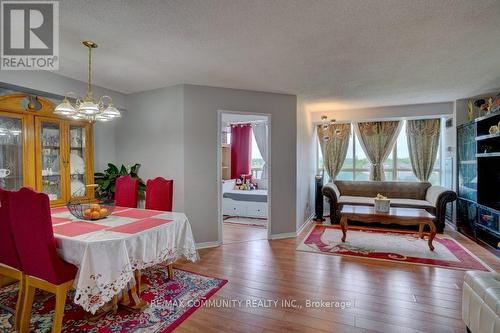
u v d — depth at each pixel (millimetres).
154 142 4020
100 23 2080
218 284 2680
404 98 4633
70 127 3467
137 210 2900
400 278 2795
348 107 5406
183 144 3771
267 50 2590
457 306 2258
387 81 3627
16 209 1863
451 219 4949
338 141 6316
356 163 6355
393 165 6113
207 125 3881
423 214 3766
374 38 2334
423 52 2648
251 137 6887
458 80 3594
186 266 3148
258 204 5820
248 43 2430
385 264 3172
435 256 3410
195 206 3838
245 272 2973
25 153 2943
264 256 3477
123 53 2658
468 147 4305
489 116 3604
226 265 3178
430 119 5691
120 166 4332
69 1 1791
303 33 2238
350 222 5113
